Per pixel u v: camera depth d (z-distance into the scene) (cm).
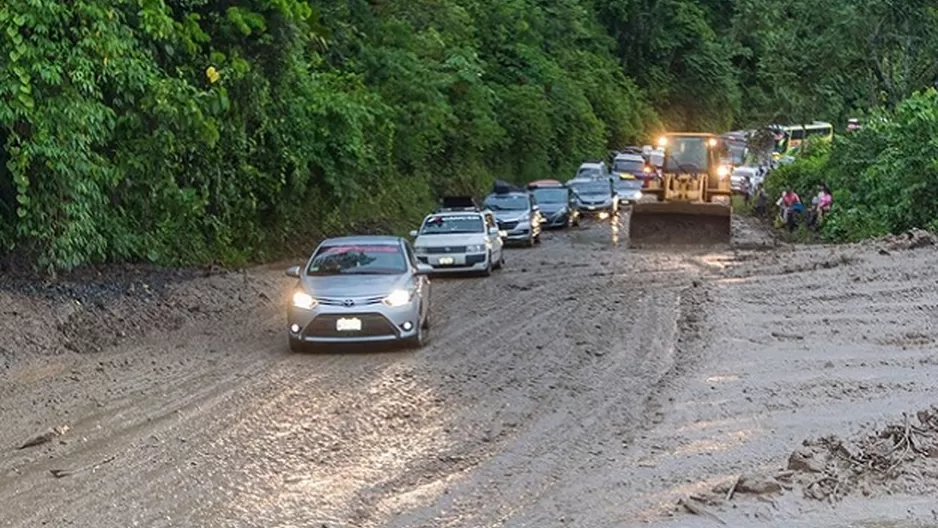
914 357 1384
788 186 4416
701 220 3228
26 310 1525
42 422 1084
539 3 6812
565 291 2194
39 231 1664
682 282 2267
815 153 4616
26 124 1605
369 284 1516
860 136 3553
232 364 1407
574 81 6644
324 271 1582
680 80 8450
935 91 3244
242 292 2025
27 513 793
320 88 2780
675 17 8306
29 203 1644
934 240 2600
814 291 1995
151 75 1838
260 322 1795
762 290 2052
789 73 4441
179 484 865
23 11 1548
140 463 928
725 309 1830
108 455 955
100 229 1909
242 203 2456
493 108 5262
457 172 4750
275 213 2684
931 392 1174
